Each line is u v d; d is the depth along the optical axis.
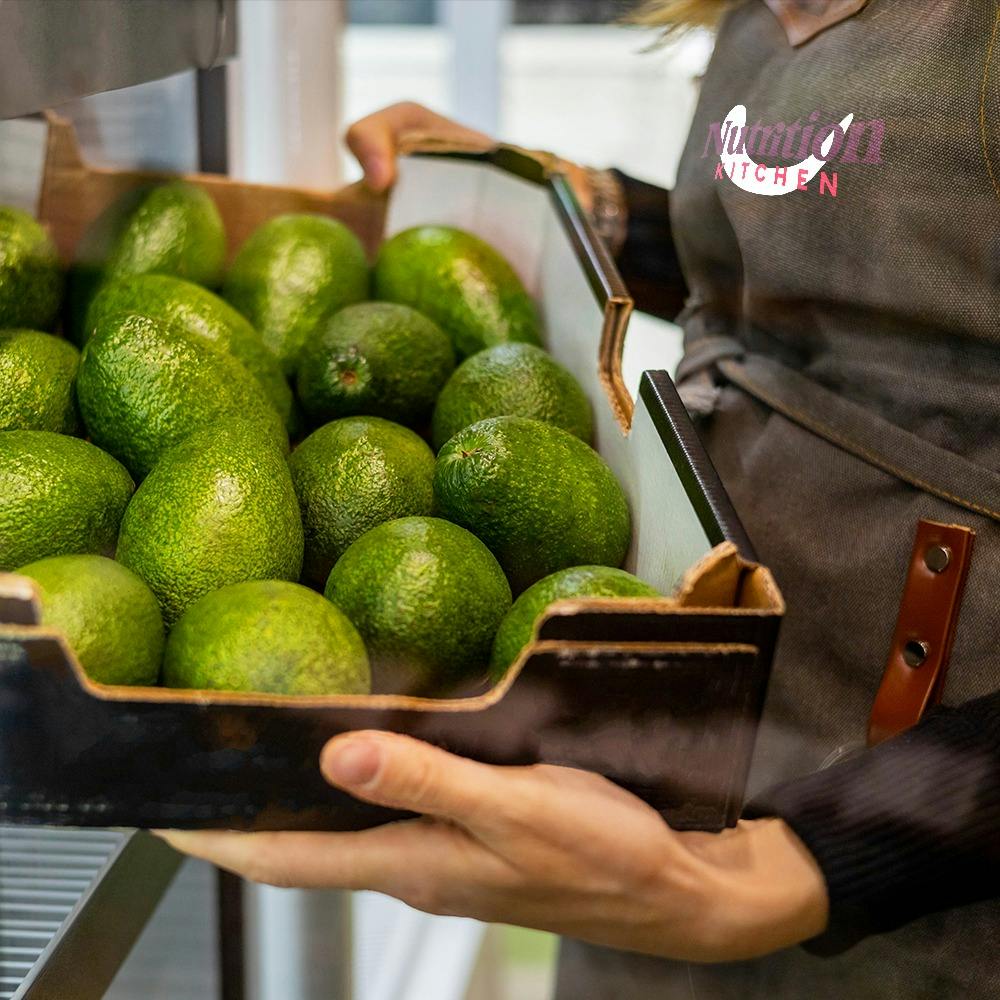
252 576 0.47
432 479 0.54
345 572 0.46
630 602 0.37
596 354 0.60
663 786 0.40
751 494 0.63
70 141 0.65
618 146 2.25
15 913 0.55
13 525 0.47
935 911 0.48
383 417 0.62
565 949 0.79
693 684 0.38
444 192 0.82
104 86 0.50
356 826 0.40
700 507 0.41
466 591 0.45
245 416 0.54
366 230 0.82
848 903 0.45
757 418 0.65
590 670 0.37
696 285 0.72
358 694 0.42
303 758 0.38
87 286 0.66
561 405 0.58
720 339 0.70
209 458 0.47
